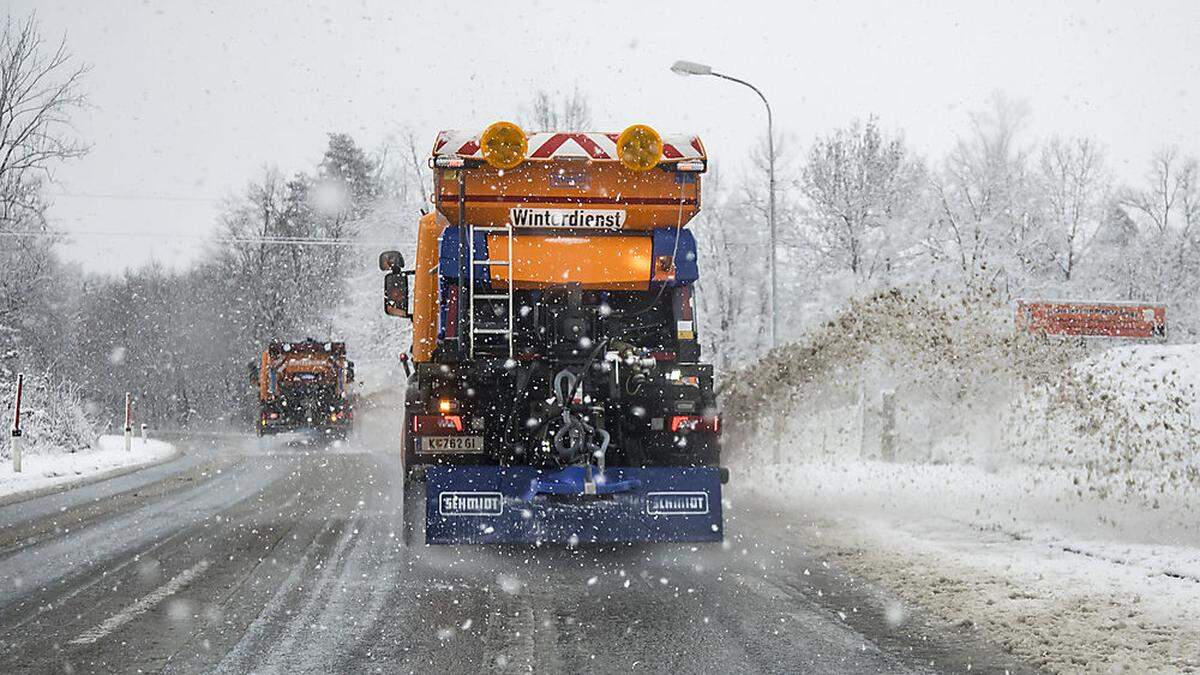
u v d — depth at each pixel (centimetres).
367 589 763
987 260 3209
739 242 4122
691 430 941
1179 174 3803
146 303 6475
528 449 907
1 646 591
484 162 964
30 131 3127
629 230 991
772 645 595
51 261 3984
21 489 1590
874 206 3331
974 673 538
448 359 948
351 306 4841
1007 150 3381
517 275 972
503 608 697
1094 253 3553
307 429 3338
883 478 1536
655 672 542
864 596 730
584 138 973
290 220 5584
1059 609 677
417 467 907
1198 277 3522
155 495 1507
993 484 1389
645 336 1013
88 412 3145
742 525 1095
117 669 545
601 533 875
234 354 5809
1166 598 705
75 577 806
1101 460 1473
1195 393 1673
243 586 772
